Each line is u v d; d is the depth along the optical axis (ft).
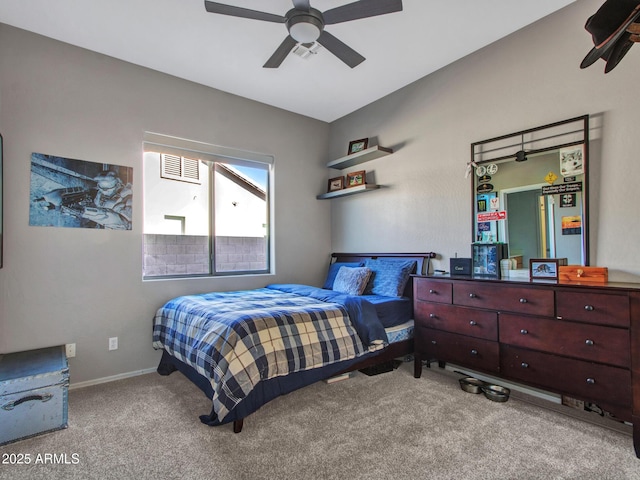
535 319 6.89
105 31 8.50
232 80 11.06
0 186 7.69
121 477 5.18
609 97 7.18
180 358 8.02
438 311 8.68
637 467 5.29
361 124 13.25
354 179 13.17
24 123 8.38
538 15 8.09
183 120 10.93
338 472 5.21
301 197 13.88
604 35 4.57
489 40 9.06
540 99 8.23
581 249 7.44
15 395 6.27
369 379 9.07
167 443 6.07
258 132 12.68
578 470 5.22
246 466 5.38
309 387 8.51
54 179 8.73
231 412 6.16
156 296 10.25
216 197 12.20
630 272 6.82
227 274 12.31
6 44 8.23
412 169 11.30
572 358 6.36
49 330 8.56
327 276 13.97
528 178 8.39
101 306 9.30
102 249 9.36
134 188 9.92
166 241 11.14
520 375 7.12
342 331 8.03
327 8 7.82
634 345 5.64
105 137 9.49
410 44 9.18
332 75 10.77
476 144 9.45
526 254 8.34
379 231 12.46
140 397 8.11
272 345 6.77
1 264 7.79
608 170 7.16
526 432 6.33
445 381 8.94
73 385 8.83
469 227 9.62
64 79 8.93
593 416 6.94
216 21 8.11
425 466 5.34
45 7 7.61
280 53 7.61
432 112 10.68
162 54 9.54
